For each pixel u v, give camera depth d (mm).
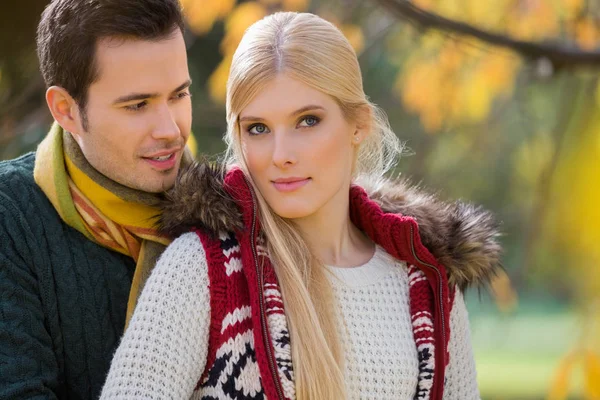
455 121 7992
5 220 3172
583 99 7336
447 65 6461
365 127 3258
